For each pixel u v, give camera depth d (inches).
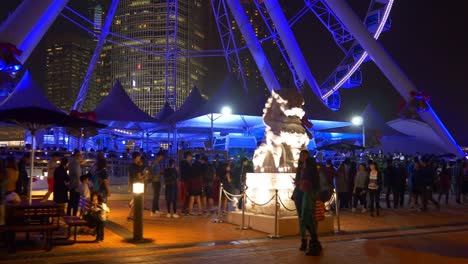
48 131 1369.3
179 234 446.9
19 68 854.5
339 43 1556.3
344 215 632.4
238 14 1528.1
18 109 398.3
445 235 448.8
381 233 460.4
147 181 605.6
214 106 1178.6
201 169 630.5
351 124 1371.8
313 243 348.2
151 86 5388.8
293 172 488.4
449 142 1402.6
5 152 856.9
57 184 482.3
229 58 1978.3
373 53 1327.5
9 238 357.1
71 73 7637.8
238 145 1159.6
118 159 932.6
